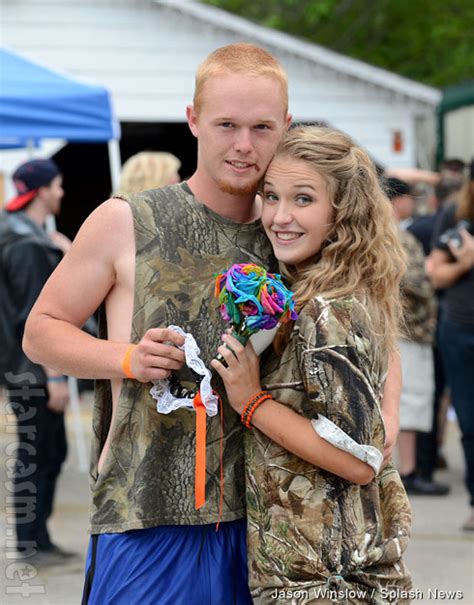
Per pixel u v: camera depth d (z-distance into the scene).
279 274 3.24
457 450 10.98
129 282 3.22
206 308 3.24
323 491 3.09
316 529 3.08
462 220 7.55
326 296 3.09
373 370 3.09
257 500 3.17
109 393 3.33
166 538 3.21
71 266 3.26
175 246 3.24
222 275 3.14
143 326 3.21
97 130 8.70
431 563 6.86
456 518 8.08
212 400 3.13
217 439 3.22
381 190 3.26
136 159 6.81
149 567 3.19
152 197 3.27
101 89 8.73
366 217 3.18
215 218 3.28
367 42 27.09
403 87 15.77
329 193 3.15
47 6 14.87
